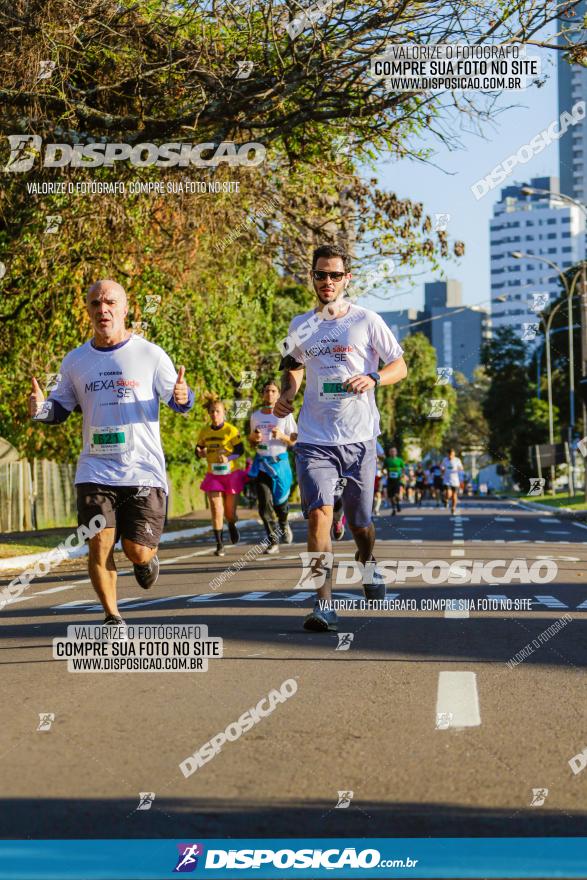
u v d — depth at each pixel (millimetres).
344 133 18359
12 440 26188
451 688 6266
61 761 4750
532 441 71188
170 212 20641
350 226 21188
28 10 16094
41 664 7160
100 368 7570
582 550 18297
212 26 16875
